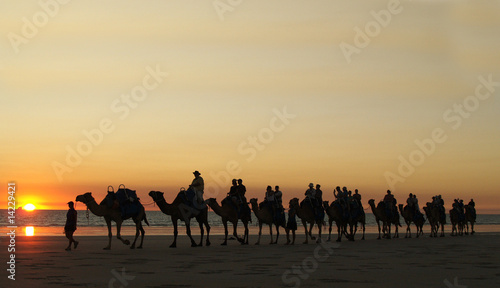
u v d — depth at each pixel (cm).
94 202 2989
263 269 2042
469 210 5384
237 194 3516
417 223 4703
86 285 1633
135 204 3112
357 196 4100
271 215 3544
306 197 3653
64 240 4094
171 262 2297
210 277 1817
